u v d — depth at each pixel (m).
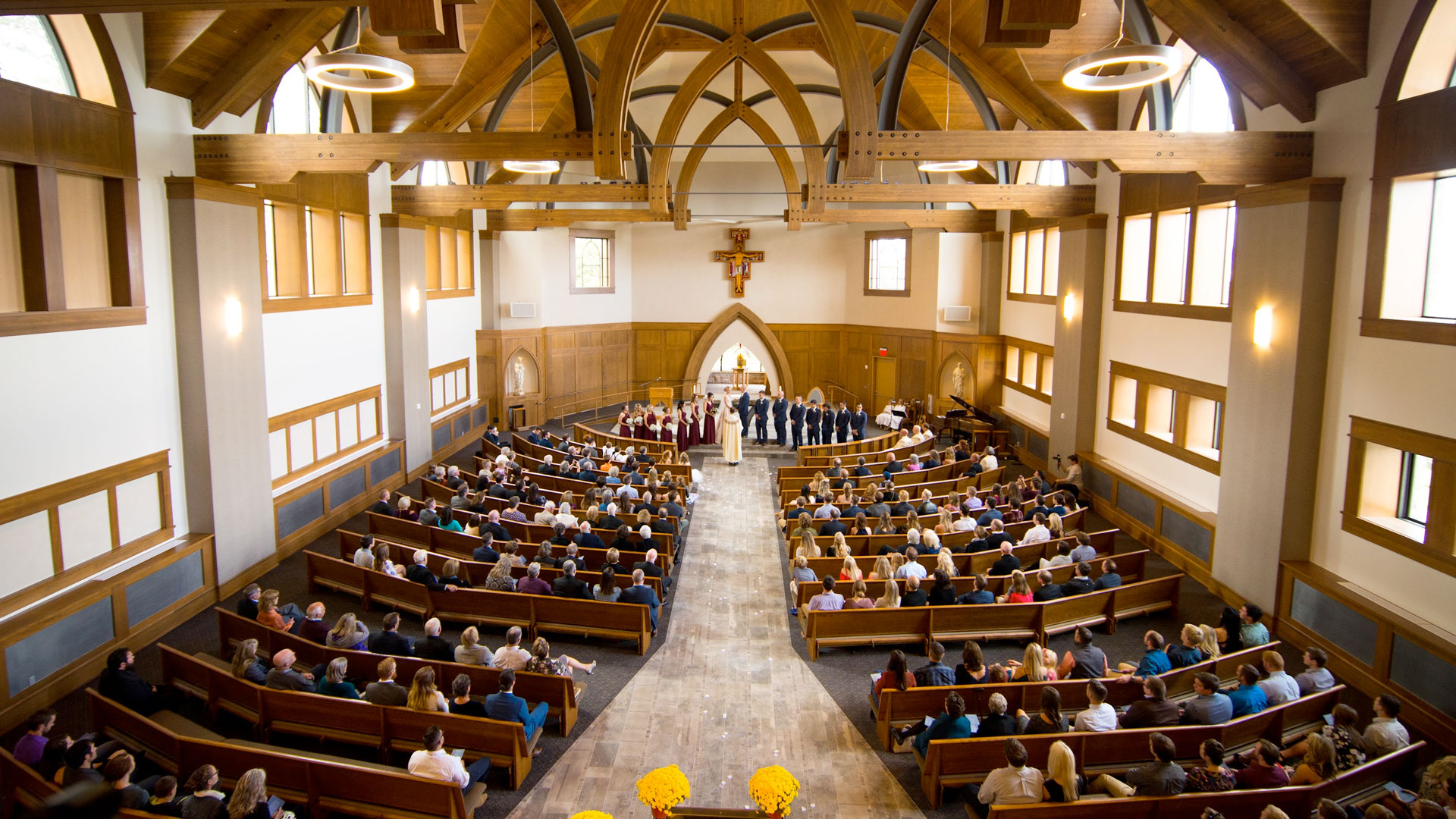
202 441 11.52
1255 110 11.89
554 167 16.14
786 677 9.91
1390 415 9.56
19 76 9.14
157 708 8.07
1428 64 9.31
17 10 7.00
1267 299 11.14
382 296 17.95
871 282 27.33
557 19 11.40
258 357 12.66
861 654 10.52
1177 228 14.30
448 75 15.78
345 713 7.66
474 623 11.06
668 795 5.93
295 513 13.98
